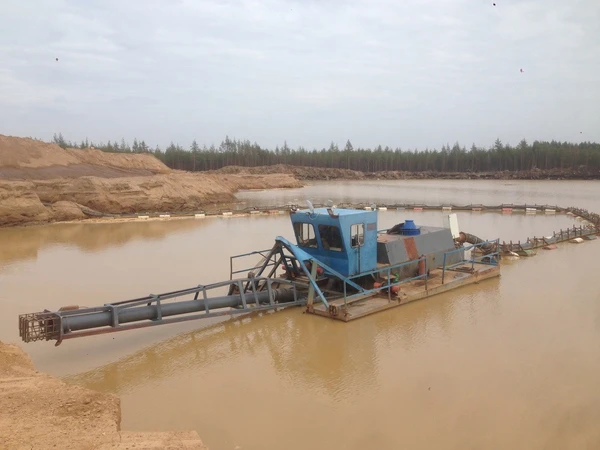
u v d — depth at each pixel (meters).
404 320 13.73
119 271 20.41
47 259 23.19
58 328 10.38
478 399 9.12
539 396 9.20
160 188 49.53
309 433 8.07
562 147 143.62
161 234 31.25
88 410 6.49
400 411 8.73
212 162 141.75
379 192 78.19
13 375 7.77
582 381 9.77
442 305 15.12
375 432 8.06
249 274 14.50
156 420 8.54
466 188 86.38
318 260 15.22
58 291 17.23
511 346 11.68
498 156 144.00
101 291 17.19
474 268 18.89
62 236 30.47
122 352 11.84
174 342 12.47
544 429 8.10
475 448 7.59
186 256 23.66
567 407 8.77
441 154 152.75
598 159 119.81
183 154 133.12
